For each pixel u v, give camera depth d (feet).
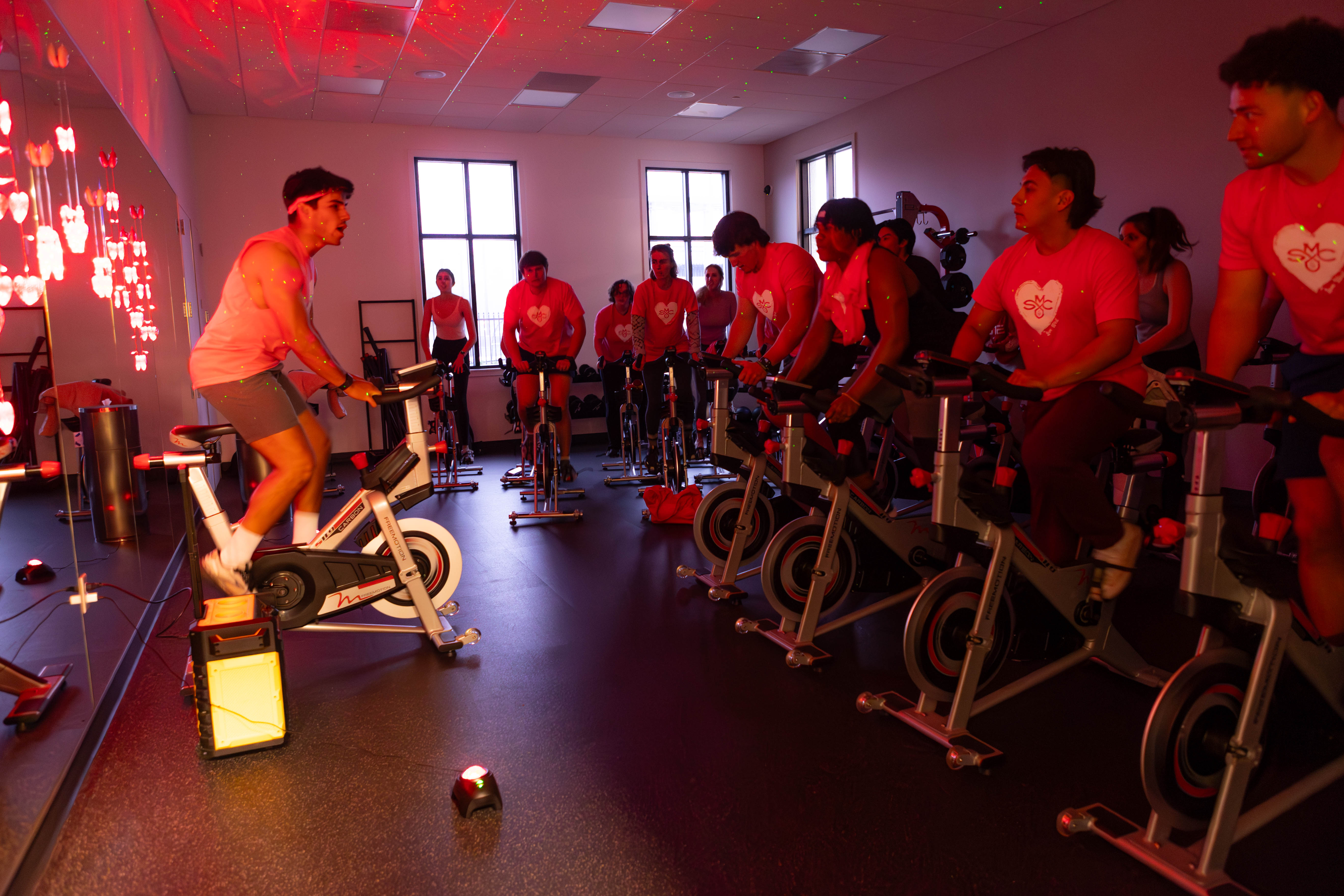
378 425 28.30
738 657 8.91
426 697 8.06
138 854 5.54
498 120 27.81
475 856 5.44
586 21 19.10
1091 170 6.74
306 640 9.80
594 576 12.40
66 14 8.77
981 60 22.52
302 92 23.70
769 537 11.84
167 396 13.41
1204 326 17.49
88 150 9.30
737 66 22.88
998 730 7.04
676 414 17.85
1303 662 5.02
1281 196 5.18
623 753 6.80
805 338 10.66
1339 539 5.68
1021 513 14.96
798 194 31.32
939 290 13.09
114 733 7.39
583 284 31.04
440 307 25.88
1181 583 4.93
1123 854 5.27
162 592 11.43
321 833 5.74
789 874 5.16
